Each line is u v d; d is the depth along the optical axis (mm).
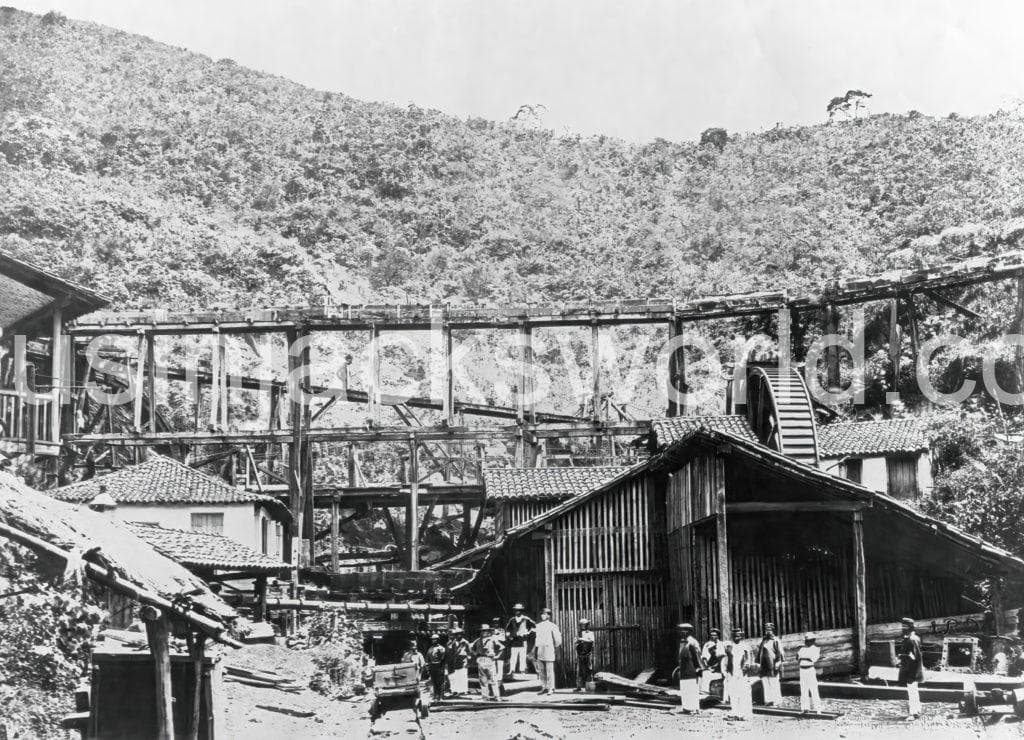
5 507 14484
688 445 24953
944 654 22812
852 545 24656
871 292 45531
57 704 16516
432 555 49062
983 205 77375
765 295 46625
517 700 24047
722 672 22609
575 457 46562
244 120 105750
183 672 15977
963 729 18312
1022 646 22578
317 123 108250
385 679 21734
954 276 44031
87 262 74875
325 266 85125
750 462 23422
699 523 25016
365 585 35844
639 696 24250
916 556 24609
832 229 85812
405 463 50594
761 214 91750
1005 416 40969
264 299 77562
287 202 94250
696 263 86812
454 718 21984
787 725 19344
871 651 23266
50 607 17562
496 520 36844
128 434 45469
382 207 94625
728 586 23062
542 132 115000
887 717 19516
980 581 24312
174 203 91250
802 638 23422
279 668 26703
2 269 37906
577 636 28531
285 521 43938
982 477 33344
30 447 35875
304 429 45281
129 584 14688
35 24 115312
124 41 118688
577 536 29047
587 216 96688
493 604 33906
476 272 86500
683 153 105750
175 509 34594
